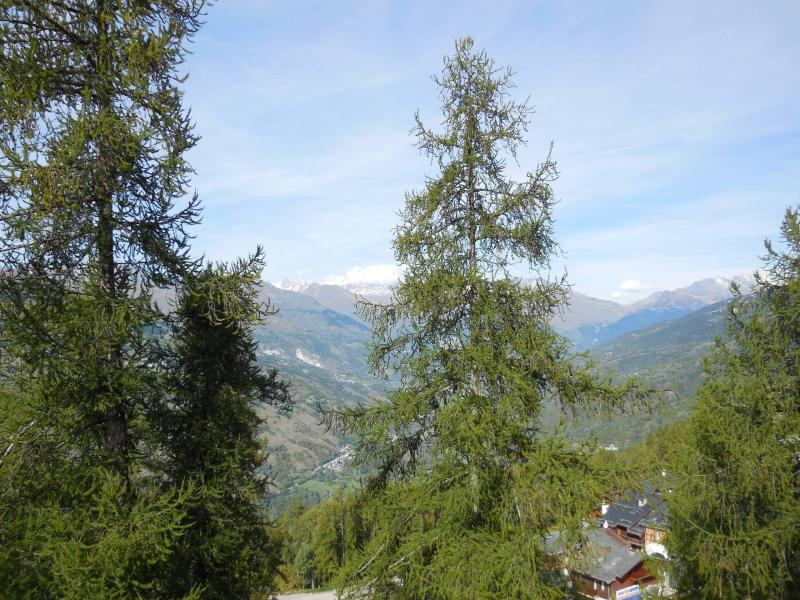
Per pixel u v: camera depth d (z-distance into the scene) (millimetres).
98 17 7672
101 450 7980
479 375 8867
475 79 8992
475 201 9281
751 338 12328
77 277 7660
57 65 7195
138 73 7570
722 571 12125
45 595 6875
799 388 11703
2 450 7359
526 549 7488
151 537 7012
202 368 10508
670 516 14211
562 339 8328
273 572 11930
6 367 7512
